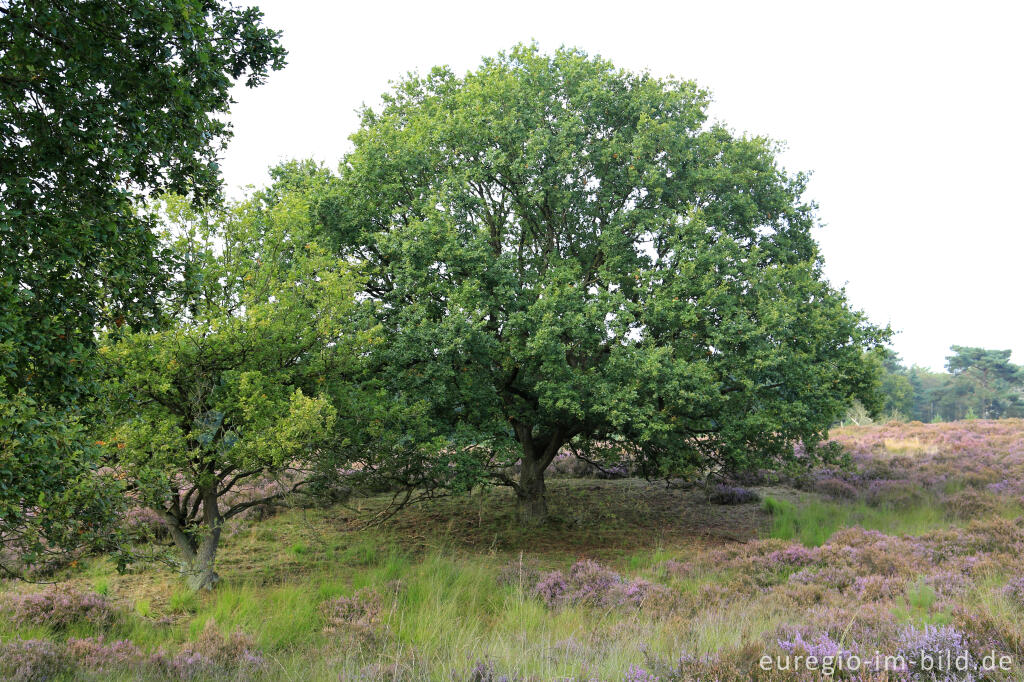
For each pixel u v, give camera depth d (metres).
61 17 6.01
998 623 5.90
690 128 16.94
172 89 6.50
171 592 11.34
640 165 15.31
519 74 16.67
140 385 10.20
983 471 20.55
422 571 11.60
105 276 7.17
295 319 11.72
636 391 13.61
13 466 6.13
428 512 18.80
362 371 13.18
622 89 17.22
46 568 12.16
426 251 14.11
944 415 97.38
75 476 7.05
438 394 13.86
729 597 9.66
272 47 7.93
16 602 9.18
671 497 21.05
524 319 13.62
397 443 13.60
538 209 16.64
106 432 9.31
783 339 14.21
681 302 14.04
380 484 14.62
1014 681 4.82
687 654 5.62
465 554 14.41
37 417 6.32
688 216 14.82
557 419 16.22
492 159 15.07
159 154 7.08
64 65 6.25
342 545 15.17
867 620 6.84
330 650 7.73
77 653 7.59
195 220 11.28
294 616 9.29
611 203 16.34
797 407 14.04
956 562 10.27
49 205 6.11
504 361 14.56
